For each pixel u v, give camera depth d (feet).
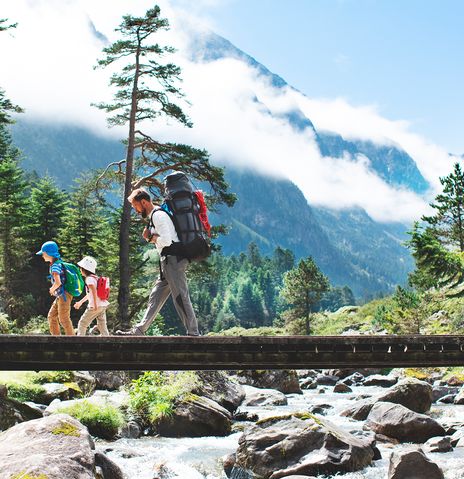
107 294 36.11
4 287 162.40
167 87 104.06
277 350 32.14
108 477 23.29
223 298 602.03
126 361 31.09
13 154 216.33
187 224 28.50
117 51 102.73
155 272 124.26
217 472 35.14
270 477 33.01
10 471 20.21
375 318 200.34
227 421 46.65
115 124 107.04
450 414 55.88
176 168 101.96
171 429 45.21
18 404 39.68
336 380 109.40
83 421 41.42
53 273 34.68
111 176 108.88
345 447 34.37
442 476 30.42
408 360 33.40
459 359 33.78
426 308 150.10
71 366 32.45
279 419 37.19
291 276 221.87
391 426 44.14
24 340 30.27
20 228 167.53
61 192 188.75
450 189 142.20
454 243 143.13
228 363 31.89
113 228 131.64
